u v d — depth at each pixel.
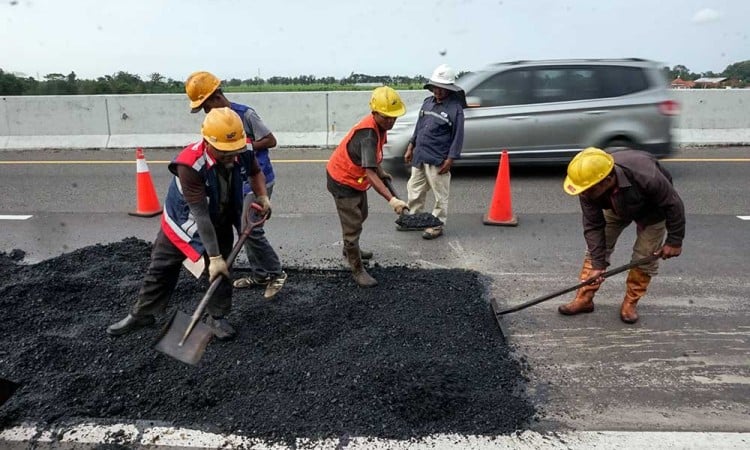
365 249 5.27
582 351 3.45
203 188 3.00
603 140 7.58
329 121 10.84
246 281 4.27
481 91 7.72
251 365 3.21
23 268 4.59
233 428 2.71
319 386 3.01
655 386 3.09
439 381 3.00
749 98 10.33
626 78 7.53
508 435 2.68
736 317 3.86
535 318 3.87
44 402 2.88
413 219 4.19
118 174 8.53
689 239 5.44
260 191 3.42
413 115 8.07
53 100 10.70
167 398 2.92
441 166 5.34
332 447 2.58
